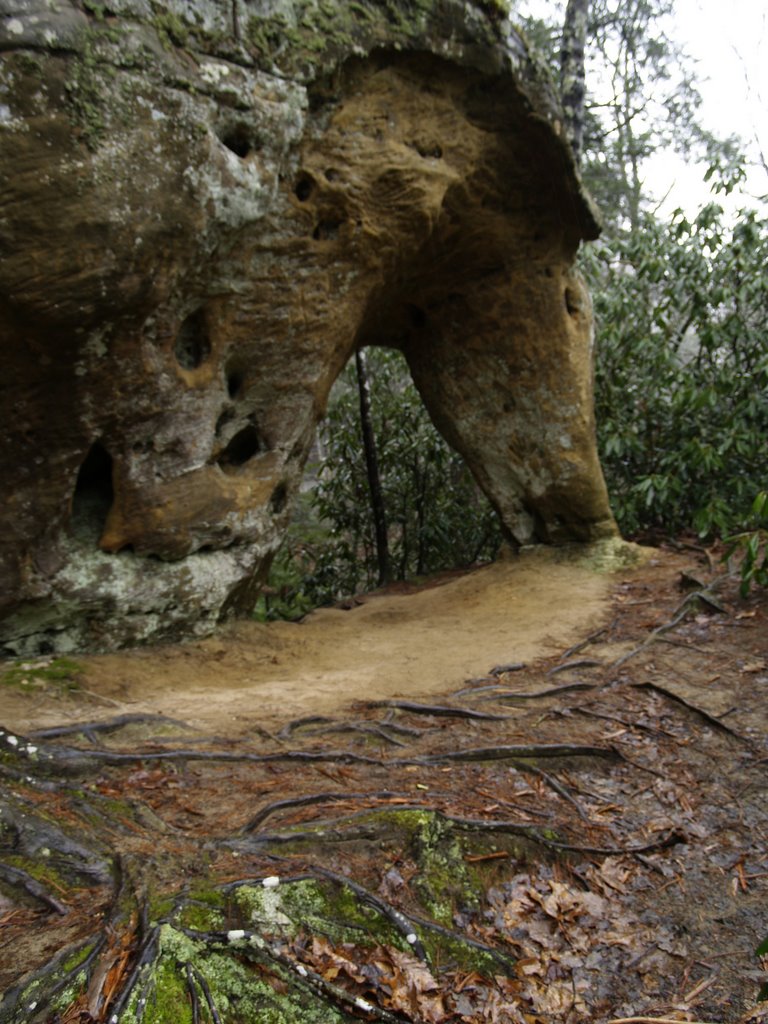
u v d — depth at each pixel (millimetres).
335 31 4652
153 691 4355
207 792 3002
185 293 4492
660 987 2393
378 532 10234
